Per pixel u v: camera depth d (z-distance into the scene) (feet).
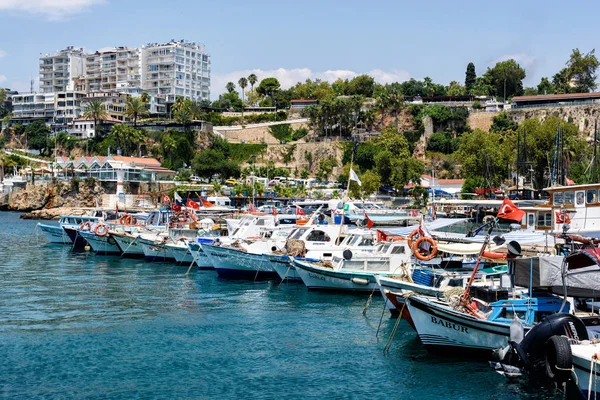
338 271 139.33
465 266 136.77
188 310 127.13
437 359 93.56
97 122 647.97
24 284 159.12
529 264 89.92
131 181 470.39
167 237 204.23
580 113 506.48
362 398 79.56
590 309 90.22
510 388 81.87
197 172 537.24
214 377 87.20
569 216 166.40
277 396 80.38
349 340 104.17
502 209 98.48
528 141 365.81
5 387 83.30
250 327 112.98
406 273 123.65
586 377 72.79
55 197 469.98
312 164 571.69
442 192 422.82
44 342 103.60
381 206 361.10
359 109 600.80
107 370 89.97
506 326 84.94
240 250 162.40
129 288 152.56
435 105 582.76
